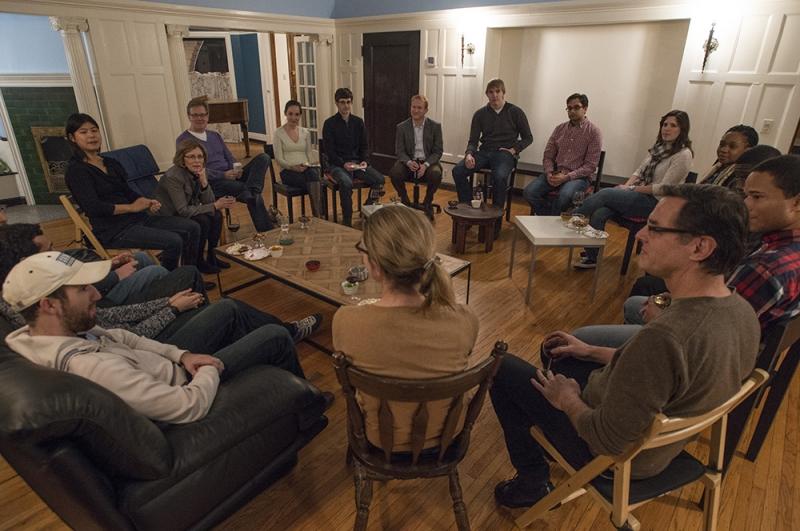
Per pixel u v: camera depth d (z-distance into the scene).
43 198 4.88
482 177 5.28
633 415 0.92
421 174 4.30
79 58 4.03
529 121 5.20
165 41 4.50
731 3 3.54
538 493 1.45
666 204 0.96
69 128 2.71
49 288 1.11
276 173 6.44
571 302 2.94
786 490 1.62
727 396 0.96
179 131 4.82
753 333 0.95
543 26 4.63
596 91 4.66
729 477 1.67
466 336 1.07
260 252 2.58
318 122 6.57
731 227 0.88
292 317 2.73
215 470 1.24
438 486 1.63
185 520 1.21
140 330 1.78
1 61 4.40
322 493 1.60
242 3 5.03
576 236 2.75
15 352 1.14
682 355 0.87
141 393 1.13
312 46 6.36
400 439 1.18
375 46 5.76
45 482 1.00
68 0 3.79
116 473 1.10
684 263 0.94
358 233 2.95
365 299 2.09
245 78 8.29
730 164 2.59
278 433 1.40
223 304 1.85
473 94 5.15
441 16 5.08
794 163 1.28
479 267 3.46
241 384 1.36
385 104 5.95
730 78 3.69
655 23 4.16
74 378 0.98
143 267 2.44
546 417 1.30
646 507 1.56
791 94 3.47
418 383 1.00
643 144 4.54
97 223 2.86
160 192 3.14
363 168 4.32
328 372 2.22
